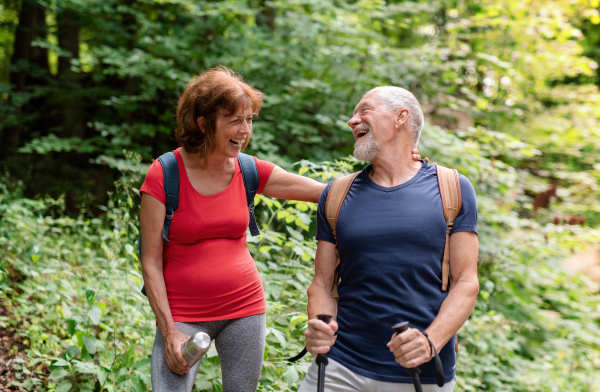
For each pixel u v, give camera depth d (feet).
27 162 26.40
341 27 20.33
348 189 6.54
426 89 21.12
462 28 23.61
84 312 9.64
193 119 6.44
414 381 5.36
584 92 31.76
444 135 16.66
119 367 8.63
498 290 16.05
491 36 25.34
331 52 20.08
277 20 20.83
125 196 14.58
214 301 6.64
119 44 22.22
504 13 24.86
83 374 9.03
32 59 31.32
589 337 16.01
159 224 6.55
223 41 21.16
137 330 10.47
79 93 24.59
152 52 21.07
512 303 16.34
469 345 13.21
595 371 14.37
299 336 10.38
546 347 15.33
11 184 20.27
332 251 6.61
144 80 20.34
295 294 10.83
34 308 11.49
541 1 25.82
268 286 9.90
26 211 15.94
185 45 20.07
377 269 5.97
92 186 25.29
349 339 6.01
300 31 20.27
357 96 20.36
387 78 20.77
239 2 20.63
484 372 12.40
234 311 6.76
